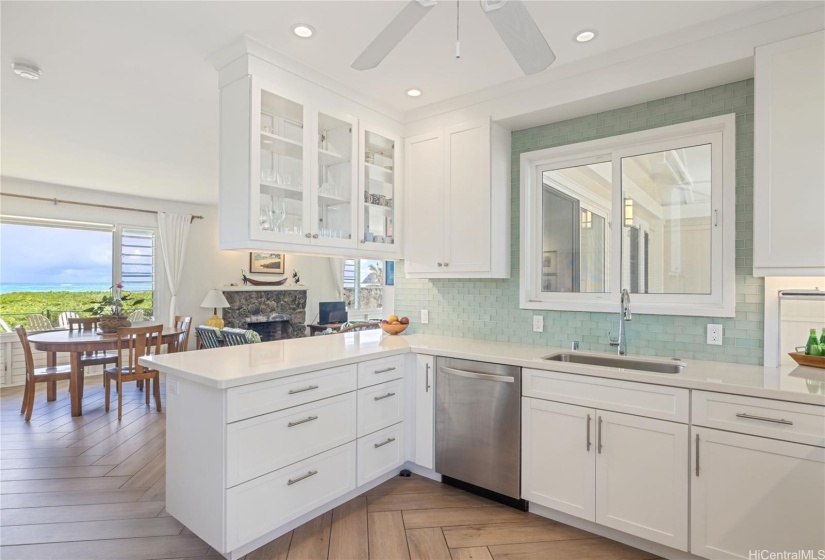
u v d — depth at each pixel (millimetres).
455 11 2053
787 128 2018
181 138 3832
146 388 4527
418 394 2871
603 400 2162
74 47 2373
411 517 2396
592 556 2068
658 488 2014
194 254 7070
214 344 4895
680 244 2602
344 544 2145
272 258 7922
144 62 2533
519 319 3133
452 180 3141
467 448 2633
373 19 2154
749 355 2328
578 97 2633
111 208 6184
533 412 2387
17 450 3324
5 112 3242
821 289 2189
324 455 2332
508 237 3145
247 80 2377
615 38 2322
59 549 2092
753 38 2104
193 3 2008
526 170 3129
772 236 2053
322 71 2697
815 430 1678
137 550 2084
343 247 2924
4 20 2111
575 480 2248
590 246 2938
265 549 2094
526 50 1596
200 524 2016
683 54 2289
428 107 3250
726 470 1858
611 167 2842
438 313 3561
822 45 1943
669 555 2049
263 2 2006
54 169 4875
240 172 2432
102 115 3309
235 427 1926
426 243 3281
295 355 2498
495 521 2363
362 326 5758
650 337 2629
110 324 4668
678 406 1965
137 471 2959
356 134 3021
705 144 2521
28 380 4051
